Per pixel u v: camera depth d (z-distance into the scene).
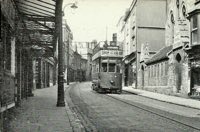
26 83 23.20
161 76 34.75
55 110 15.75
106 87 34.84
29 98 23.92
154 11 47.12
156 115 15.06
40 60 39.81
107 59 35.44
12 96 13.33
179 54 28.94
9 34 13.56
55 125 10.83
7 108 11.26
